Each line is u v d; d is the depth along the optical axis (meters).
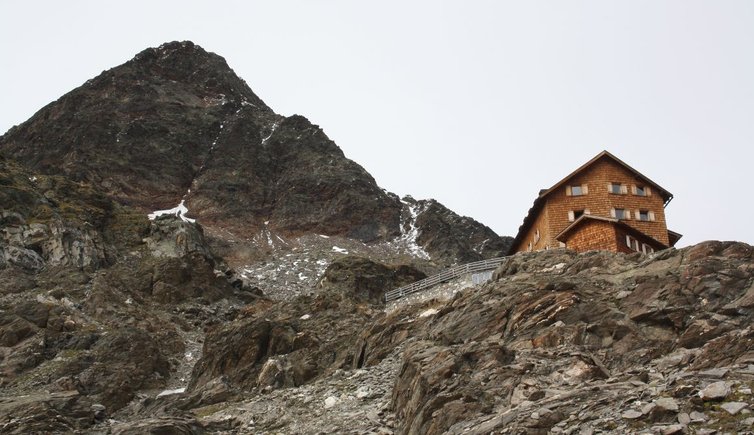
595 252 48.06
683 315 36.16
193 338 78.44
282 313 66.75
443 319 45.44
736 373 26.78
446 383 35.16
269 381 54.62
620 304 38.72
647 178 67.69
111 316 76.31
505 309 41.34
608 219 57.28
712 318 35.00
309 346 58.97
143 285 87.75
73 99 156.25
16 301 75.94
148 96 163.62
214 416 46.31
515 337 38.94
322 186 149.75
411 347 41.72
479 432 29.62
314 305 66.88
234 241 126.75
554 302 40.00
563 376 33.66
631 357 35.09
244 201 142.62
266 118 177.38
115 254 94.62
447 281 60.88
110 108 155.62
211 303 88.69
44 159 138.75
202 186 143.00
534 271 48.03
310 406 44.53
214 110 169.38
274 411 44.88
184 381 66.88
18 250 84.00
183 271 90.94
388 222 145.50
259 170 153.12
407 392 37.88
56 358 66.31
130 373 64.69
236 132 161.62
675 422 24.81
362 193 150.75
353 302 67.12
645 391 27.36
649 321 36.75
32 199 93.81
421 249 139.12
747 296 35.62
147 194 137.12
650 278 39.81
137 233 100.88
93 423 47.06
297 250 129.62
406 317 55.81
